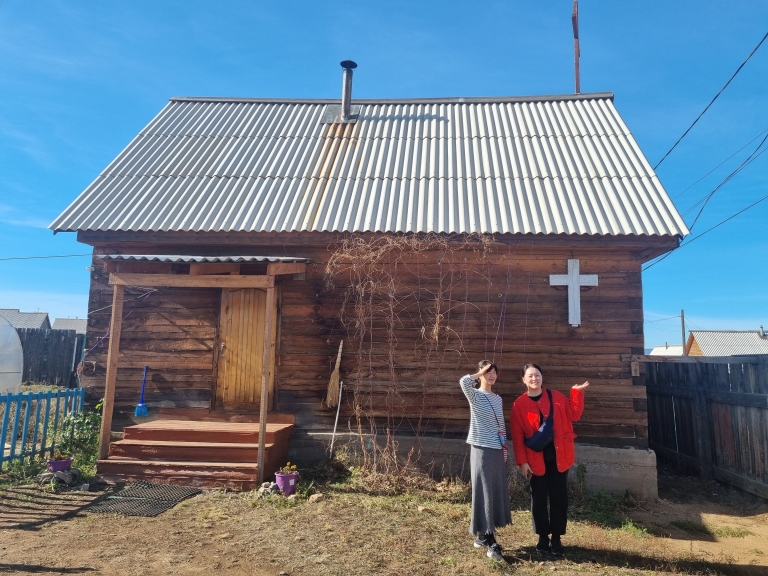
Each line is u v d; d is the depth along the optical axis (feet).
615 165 34.19
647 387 37.68
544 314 29.48
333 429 29.68
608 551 19.29
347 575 16.62
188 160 37.32
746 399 26.48
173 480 25.38
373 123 41.78
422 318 29.86
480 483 18.22
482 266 29.99
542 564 18.03
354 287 30.37
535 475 18.83
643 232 27.76
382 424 29.50
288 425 29.07
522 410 19.13
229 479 25.16
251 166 36.52
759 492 25.43
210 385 30.60
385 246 28.81
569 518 23.61
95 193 33.42
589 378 28.78
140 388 30.81
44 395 28.71
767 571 18.10
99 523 20.54
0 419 36.45
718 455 29.37
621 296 29.19
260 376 30.42
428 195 32.37
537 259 29.89
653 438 36.99
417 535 20.08
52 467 25.46
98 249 31.81
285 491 24.36
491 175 34.14
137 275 26.91
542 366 29.12
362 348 29.96
